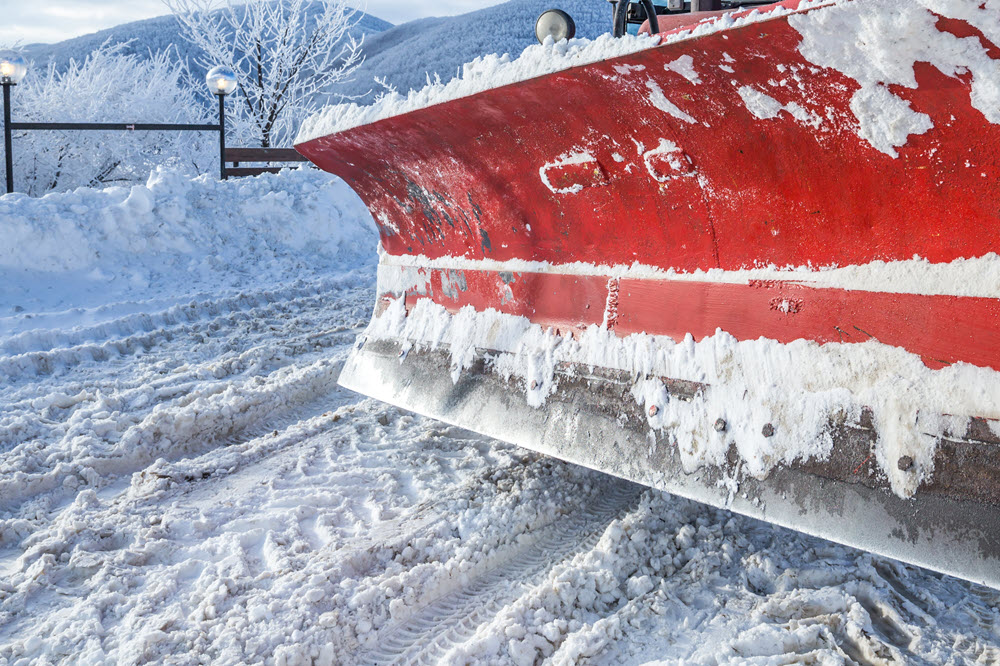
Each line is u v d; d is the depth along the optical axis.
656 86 1.81
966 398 1.59
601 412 2.28
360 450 3.40
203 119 20.00
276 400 3.97
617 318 2.34
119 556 2.48
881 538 1.66
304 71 21.45
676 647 1.98
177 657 1.95
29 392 4.06
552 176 2.37
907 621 2.01
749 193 1.91
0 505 2.93
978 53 1.29
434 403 2.85
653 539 2.49
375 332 3.32
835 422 1.78
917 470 1.63
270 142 21.33
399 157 2.81
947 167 1.53
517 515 2.65
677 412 2.09
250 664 1.92
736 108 1.75
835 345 1.82
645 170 2.10
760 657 1.88
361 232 8.76
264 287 6.70
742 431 1.94
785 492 1.83
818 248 1.86
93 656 1.96
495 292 2.77
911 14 1.28
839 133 1.63
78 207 6.82
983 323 1.57
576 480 2.95
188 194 7.88
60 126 10.65
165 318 5.65
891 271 1.72
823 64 1.49
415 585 2.28
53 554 2.52
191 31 20.20
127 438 3.39
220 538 2.57
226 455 3.31
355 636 2.10
